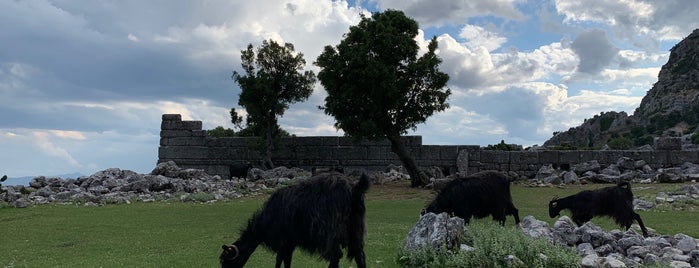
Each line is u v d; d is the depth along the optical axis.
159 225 16.70
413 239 10.40
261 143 36.38
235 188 28.70
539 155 35.09
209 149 38.66
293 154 37.78
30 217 18.89
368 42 28.59
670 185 27.42
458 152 36.03
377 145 36.94
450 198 12.66
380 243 12.12
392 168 35.50
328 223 8.01
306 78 36.62
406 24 29.83
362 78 28.25
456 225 10.41
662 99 138.25
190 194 25.67
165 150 38.97
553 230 11.58
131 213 19.80
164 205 22.56
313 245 8.16
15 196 23.84
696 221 16.23
